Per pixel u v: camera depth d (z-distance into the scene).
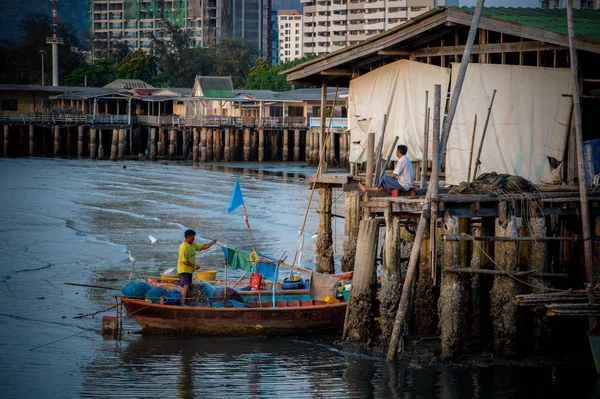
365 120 23.30
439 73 21.34
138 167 75.75
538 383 15.96
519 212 16.62
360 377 16.50
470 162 19.36
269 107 95.00
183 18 196.38
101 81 130.25
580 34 18.08
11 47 151.62
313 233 36.03
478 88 20.38
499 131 20.11
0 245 32.81
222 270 27.72
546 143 19.55
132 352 18.62
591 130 19.58
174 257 30.59
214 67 142.62
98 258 30.19
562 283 18.33
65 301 23.41
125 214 42.88
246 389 16.05
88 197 50.69
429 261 18.09
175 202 48.31
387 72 22.61
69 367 17.44
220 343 19.31
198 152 86.00
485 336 18.31
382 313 17.59
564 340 18.61
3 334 19.95
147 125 88.75
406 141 22.03
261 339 19.62
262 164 80.56
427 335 18.44
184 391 15.93
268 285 21.80
